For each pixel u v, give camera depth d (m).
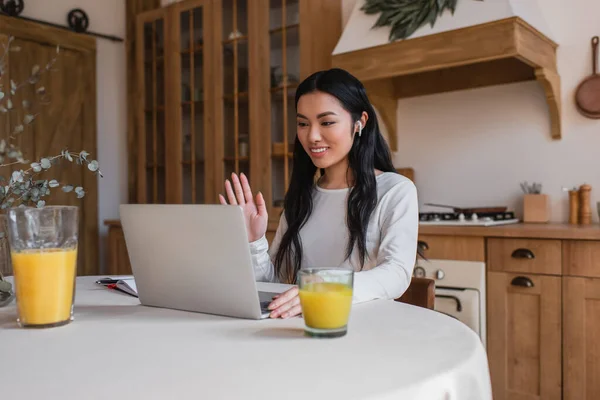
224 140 3.22
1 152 1.28
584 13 2.42
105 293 1.22
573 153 2.45
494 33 2.13
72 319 0.94
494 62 2.58
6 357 0.73
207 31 3.29
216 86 3.25
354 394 0.58
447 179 2.81
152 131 3.64
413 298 1.28
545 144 2.52
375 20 2.51
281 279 1.55
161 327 0.89
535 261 2.02
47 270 0.88
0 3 3.33
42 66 3.57
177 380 0.63
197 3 3.34
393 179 1.46
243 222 0.88
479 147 2.71
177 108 3.47
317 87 1.42
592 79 2.38
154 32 3.61
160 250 1.00
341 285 0.82
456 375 0.66
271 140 2.99
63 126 3.69
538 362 2.03
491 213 2.49
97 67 3.90
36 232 0.89
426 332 0.84
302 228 1.54
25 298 0.88
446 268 2.22
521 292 2.06
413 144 2.92
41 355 0.74
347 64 2.55
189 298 1.00
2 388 0.61
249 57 3.08
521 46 2.12
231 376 0.64
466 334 0.83
